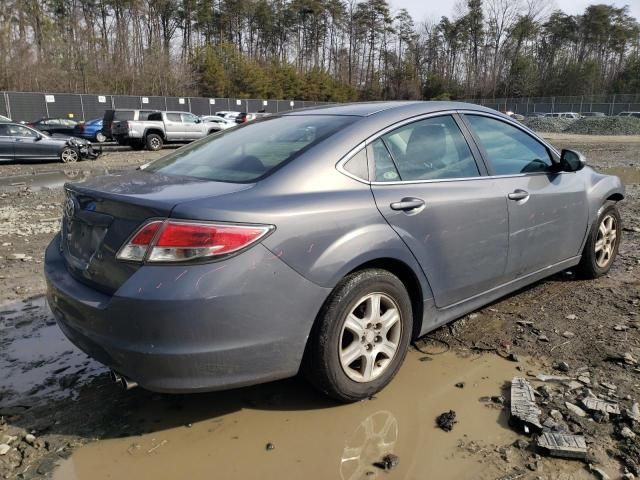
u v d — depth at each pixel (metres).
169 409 2.96
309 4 84.69
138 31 59.00
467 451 2.56
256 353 2.51
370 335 2.90
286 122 3.44
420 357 3.48
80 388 3.19
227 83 60.47
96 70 49.84
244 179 2.76
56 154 17.16
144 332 2.36
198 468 2.48
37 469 2.48
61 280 2.83
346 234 2.71
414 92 78.12
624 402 2.89
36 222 7.79
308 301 2.60
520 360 3.42
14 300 4.57
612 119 39.84
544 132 41.50
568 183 4.20
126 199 2.50
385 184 3.00
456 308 3.44
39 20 48.19
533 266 3.97
